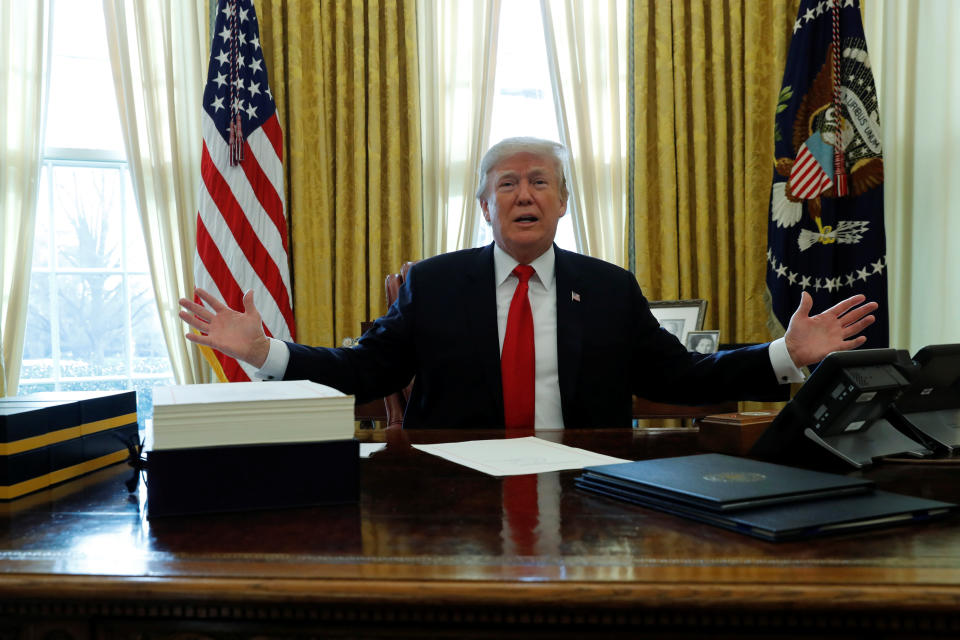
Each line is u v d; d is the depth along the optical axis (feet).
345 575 2.14
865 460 3.79
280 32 12.12
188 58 12.46
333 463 3.07
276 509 2.99
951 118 11.97
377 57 12.29
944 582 2.01
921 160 12.26
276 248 11.46
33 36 12.27
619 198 12.80
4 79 12.07
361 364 6.23
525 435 5.11
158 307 12.45
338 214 12.34
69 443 3.62
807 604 1.96
